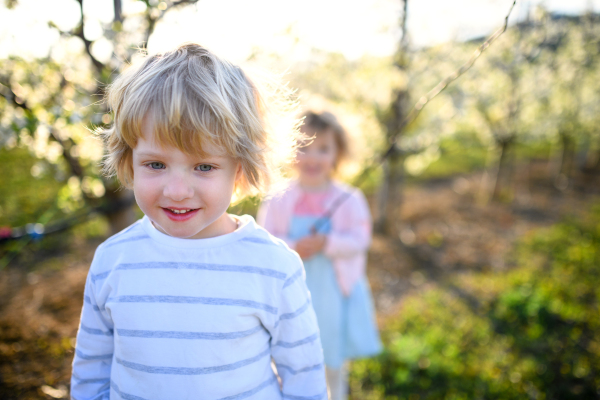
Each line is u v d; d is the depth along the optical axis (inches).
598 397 99.2
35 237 64.1
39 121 57.7
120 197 73.5
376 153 154.9
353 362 106.0
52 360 81.0
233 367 32.6
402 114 170.1
